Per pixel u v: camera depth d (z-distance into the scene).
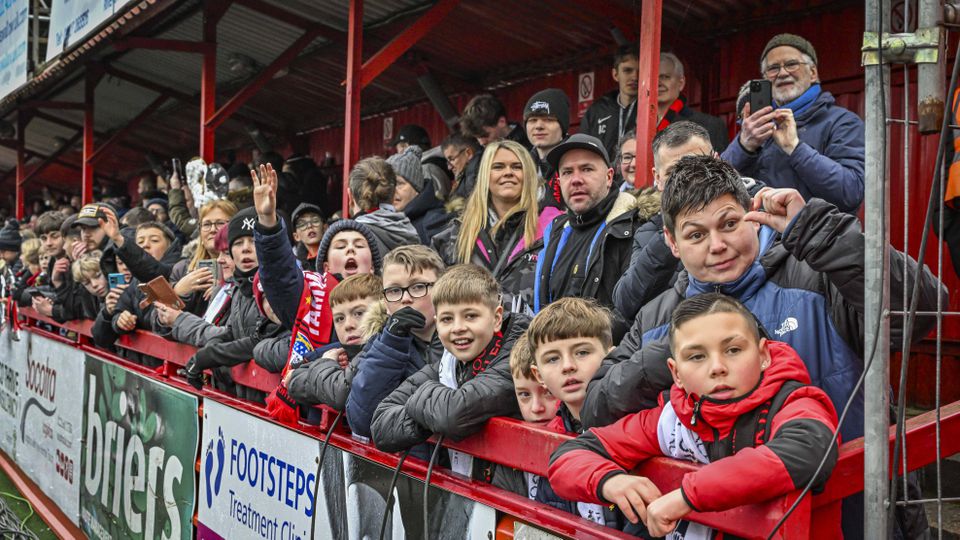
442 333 2.51
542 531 2.07
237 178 7.78
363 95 9.33
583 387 2.21
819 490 1.61
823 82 5.38
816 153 2.89
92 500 5.34
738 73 5.88
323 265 3.65
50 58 8.58
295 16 7.37
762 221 1.94
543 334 2.22
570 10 6.23
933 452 1.76
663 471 1.83
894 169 4.75
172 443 4.23
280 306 3.45
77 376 5.77
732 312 1.71
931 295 1.77
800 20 5.48
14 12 9.83
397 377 2.70
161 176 11.64
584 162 2.96
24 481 6.89
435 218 4.54
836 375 1.96
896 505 1.62
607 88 6.80
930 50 1.58
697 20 5.98
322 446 3.04
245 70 9.06
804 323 1.99
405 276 2.83
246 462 3.55
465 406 2.33
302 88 9.73
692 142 2.76
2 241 10.40
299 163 9.45
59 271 6.47
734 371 1.69
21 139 13.38
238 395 3.94
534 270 3.33
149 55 9.65
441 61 7.80
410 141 6.30
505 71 7.65
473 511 2.32
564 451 1.93
